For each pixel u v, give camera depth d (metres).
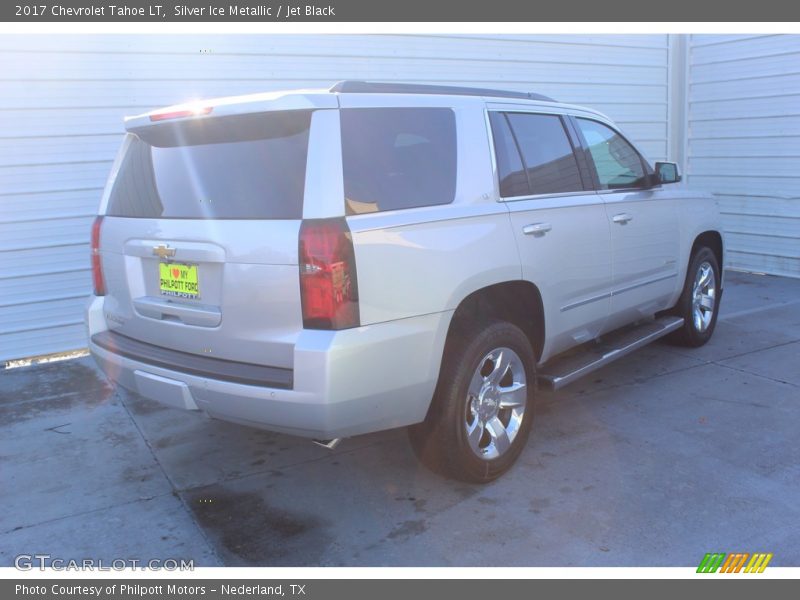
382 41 7.32
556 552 3.08
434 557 3.09
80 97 6.07
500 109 3.92
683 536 3.17
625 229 4.62
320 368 2.84
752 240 9.31
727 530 3.20
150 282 3.45
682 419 4.47
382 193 3.14
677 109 9.86
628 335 5.01
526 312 4.02
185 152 3.35
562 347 4.26
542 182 4.05
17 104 5.87
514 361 3.75
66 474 4.00
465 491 3.64
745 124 9.16
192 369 3.17
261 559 3.12
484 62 8.02
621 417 4.53
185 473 3.97
